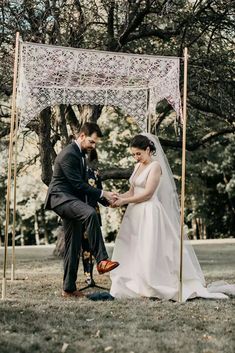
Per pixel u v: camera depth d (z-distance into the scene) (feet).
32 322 17.81
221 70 45.88
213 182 102.22
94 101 29.50
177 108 24.52
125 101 30.22
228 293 24.99
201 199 96.73
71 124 50.60
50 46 23.63
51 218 105.09
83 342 15.66
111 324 17.75
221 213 103.71
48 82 28.35
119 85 29.50
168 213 24.66
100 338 16.19
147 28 46.80
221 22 44.47
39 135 45.96
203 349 15.17
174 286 23.27
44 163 46.14
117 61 24.45
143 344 15.56
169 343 15.67
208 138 55.47
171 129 68.69
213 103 49.49
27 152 66.49
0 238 113.29
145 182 24.09
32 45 23.45
